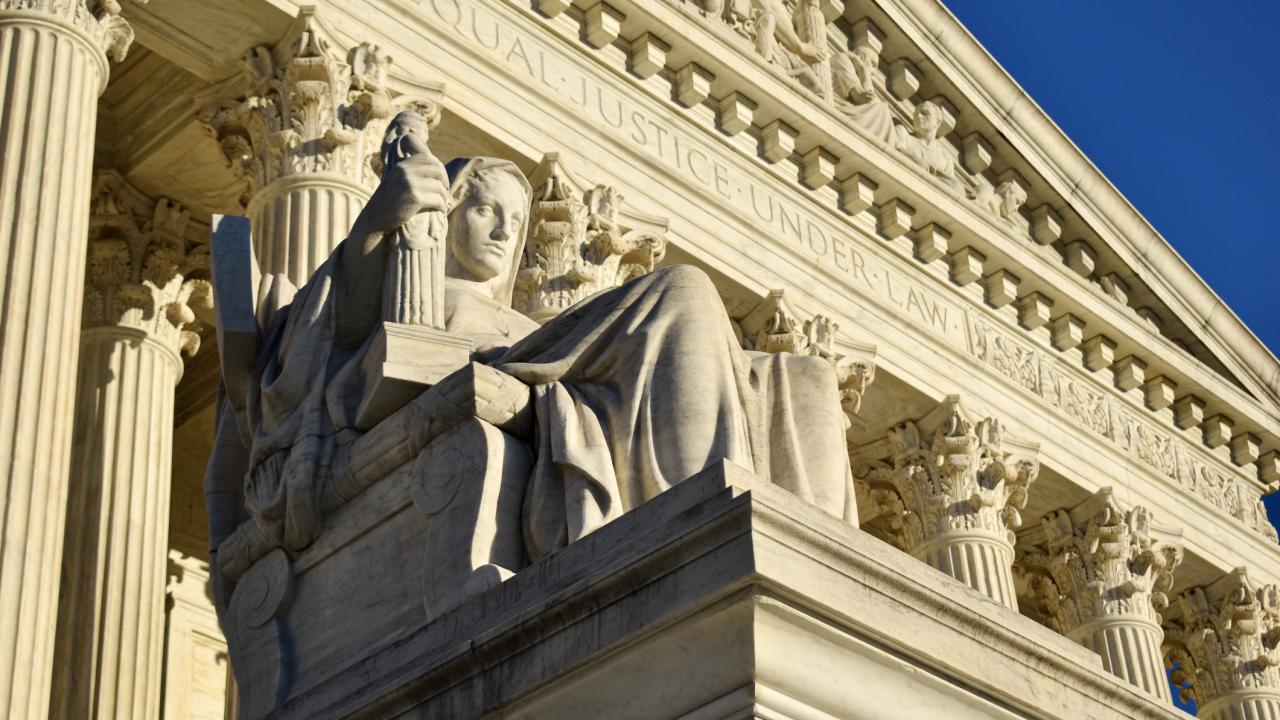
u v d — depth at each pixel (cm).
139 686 2080
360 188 1997
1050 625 3359
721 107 2714
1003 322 3158
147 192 2369
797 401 841
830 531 632
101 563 2127
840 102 3000
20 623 1455
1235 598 3500
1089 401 3306
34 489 1521
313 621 823
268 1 2042
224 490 942
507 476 765
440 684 684
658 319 793
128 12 2020
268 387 900
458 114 2272
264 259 1947
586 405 781
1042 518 3238
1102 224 3412
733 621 600
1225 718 3459
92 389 2253
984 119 3231
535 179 2355
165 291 2353
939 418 2906
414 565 775
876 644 629
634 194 2494
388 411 838
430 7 2316
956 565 2823
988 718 668
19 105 1717
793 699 609
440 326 895
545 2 2473
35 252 1638
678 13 2600
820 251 2797
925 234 3003
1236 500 3616
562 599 645
